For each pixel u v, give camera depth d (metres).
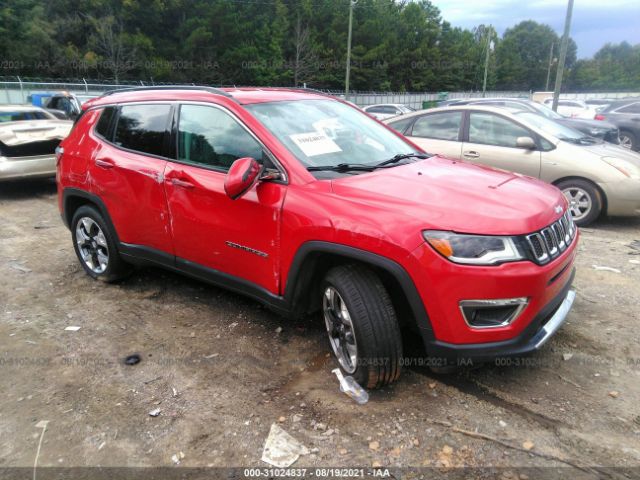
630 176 6.38
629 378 3.17
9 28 41.88
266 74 54.75
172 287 4.72
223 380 3.23
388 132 4.27
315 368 3.34
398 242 2.65
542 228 2.79
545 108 12.55
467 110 7.43
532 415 2.83
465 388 3.08
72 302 4.44
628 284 4.65
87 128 4.66
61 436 2.74
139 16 51.78
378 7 72.50
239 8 57.69
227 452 2.60
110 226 4.45
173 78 50.81
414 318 2.82
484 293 2.59
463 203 2.83
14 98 30.14
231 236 3.46
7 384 3.22
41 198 8.91
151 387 3.17
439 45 82.62
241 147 3.48
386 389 3.08
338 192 3.01
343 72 63.88
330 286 3.08
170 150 3.90
